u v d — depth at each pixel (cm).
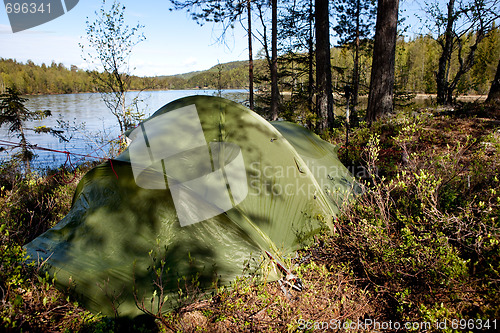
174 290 271
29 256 276
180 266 281
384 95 784
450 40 1150
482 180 370
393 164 520
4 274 251
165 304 264
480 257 261
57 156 1122
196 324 256
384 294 282
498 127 584
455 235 290
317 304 279
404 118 670
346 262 329
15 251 268
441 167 388
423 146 579
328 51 1006
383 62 774
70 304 257
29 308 238
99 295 265
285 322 251
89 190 326
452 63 2858
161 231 292
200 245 290
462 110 750
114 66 857
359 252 312
